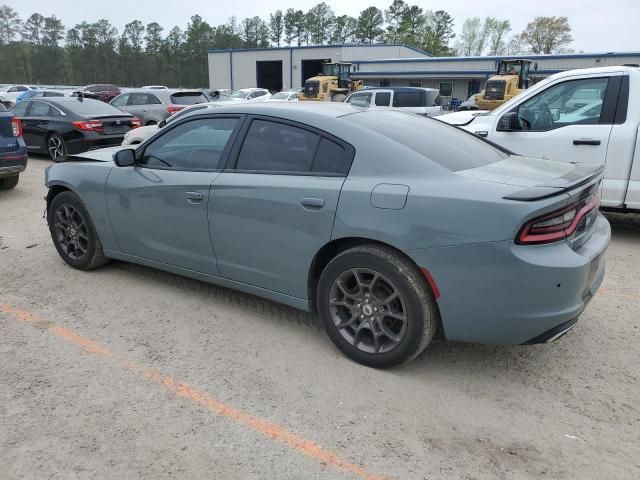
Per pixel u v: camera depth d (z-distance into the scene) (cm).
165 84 10256
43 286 443
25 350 337
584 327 377
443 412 279
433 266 277
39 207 734
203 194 362
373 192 292
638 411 280
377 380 307
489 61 3984
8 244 559
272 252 338
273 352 338
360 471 236
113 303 410
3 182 841
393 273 290
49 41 10094
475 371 318
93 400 285
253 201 338
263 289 355
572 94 585
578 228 288
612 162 556
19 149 767
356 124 323
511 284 262
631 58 3494
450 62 4125
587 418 275
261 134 351
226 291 434
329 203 306
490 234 261
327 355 335
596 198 314
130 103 1573
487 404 286
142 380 305
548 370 320
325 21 10700
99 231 445
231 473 234
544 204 257
